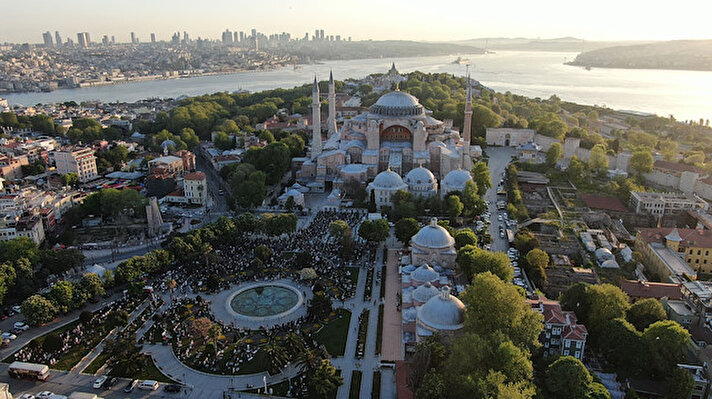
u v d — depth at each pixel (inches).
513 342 6235.2
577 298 7293.3
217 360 6899.6
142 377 6604.3
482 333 6392.7
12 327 7721.5
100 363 6904.5
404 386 6186.0
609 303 6993.1
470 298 6756.9
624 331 6437.0
